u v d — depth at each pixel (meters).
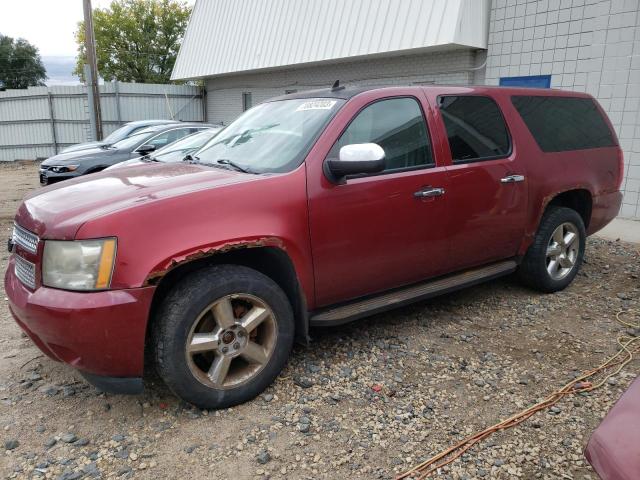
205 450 2.73
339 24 13.06
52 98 22.86
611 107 8.38
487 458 2.68
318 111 3.67
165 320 2.83
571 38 8.80
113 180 3.41
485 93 4.41
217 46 18.89
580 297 4.96
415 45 10.75
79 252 2.66
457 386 3.35
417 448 2.75
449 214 3.94
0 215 9.48
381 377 3.45
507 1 9.80
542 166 4.61
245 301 3.11
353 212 3.42
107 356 2.70
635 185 8.23
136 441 2.80
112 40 44.19
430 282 4.10
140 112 23.02
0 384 3.37
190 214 2.85
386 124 3.71
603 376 3.47
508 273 4.57
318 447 2.76
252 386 3.13
